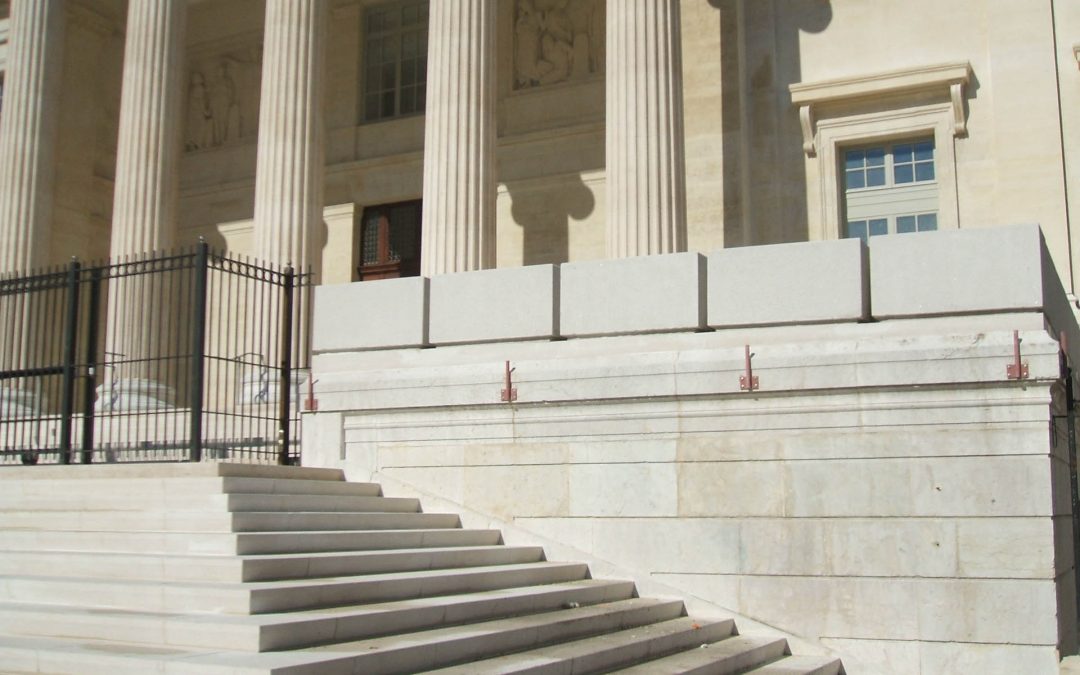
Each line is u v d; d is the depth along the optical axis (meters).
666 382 12.62
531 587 11.50
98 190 30.47
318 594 9.06
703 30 23.06
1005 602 11.14
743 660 10.74
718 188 22.39
